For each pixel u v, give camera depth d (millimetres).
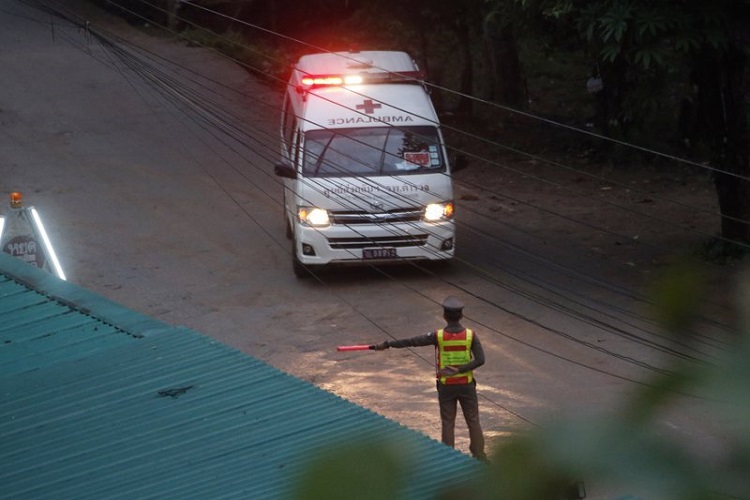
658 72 33781
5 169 48062
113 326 17844
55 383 15117
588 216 43750
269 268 36781
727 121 35844
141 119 55250
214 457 11977
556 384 25766
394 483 1958
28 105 56750
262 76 61781
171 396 14195
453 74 67938
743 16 30938
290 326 31328
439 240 34875
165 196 45375
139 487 11375
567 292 33562
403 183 34688
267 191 46312
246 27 69062
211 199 45062
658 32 30375
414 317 31766
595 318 30641
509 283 34656
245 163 49688
